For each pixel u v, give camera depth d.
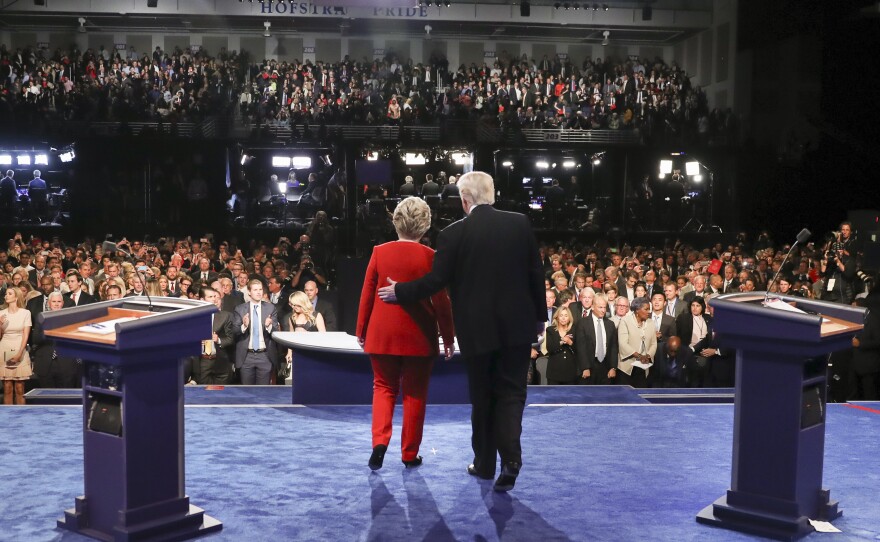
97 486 3.72
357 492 4.30
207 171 25.81
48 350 8.98
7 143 25.38
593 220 25.89
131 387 3.60
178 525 3.68
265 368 8.77
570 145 26.78
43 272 13.25
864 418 6.07
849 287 12.41
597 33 34.56
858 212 23.16
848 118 24.62
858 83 24.33
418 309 4.71
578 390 7.14
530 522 3.89
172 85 28.62
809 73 28.16
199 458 4.89
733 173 26.91
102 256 15.08
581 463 4.87
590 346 9.00
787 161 26.09
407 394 4.75
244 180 25.77
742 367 3.93
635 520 3.95
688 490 4.40
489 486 4.43
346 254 24.19
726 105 31.83
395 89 29.06
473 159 26.55
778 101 29.31
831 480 4.62
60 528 3.77
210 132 26.92
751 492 3.92
